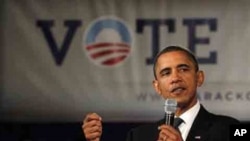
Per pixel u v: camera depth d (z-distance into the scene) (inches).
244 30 547.5
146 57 553.0
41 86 557.6
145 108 552.7
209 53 548.7
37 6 556.4
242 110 544.4
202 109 241.4
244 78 546.6
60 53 556.7
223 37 548.4
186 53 236.1
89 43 556.1
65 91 557.6
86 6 555.2
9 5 556.4
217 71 546.6
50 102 557.6
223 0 548.7
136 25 553.0
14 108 559.5
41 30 556.4
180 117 238.2
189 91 233.3
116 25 553.3
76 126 570.9
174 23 550.6
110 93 555.2
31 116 559.8
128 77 554.3
